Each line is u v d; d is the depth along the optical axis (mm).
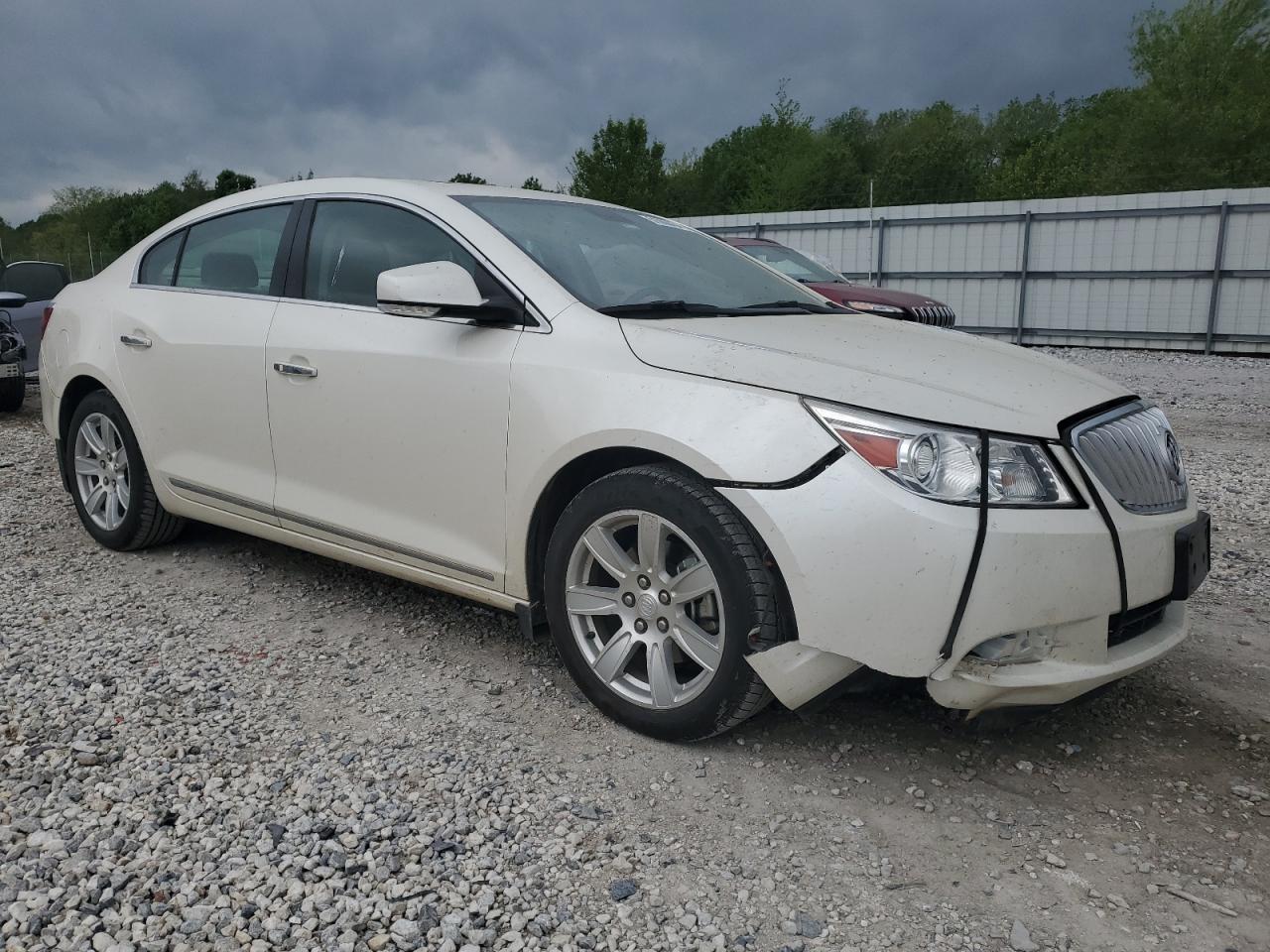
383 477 3355
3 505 5383
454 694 3145
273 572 4301
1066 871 2305
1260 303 16734
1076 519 2436
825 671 2543
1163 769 2771
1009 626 2379
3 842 2285
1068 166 47312
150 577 4211
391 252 3434
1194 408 10336
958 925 2107
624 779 2650
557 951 1987
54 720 2887
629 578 2820
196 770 2631
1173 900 2197
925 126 64875
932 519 2340
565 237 3406
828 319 3363
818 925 2094
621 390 2742
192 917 2045
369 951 1976
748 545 2549
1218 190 16734
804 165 52500
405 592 4078
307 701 3074
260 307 3756
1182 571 2650
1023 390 2629
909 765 2770
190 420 3988
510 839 2361
